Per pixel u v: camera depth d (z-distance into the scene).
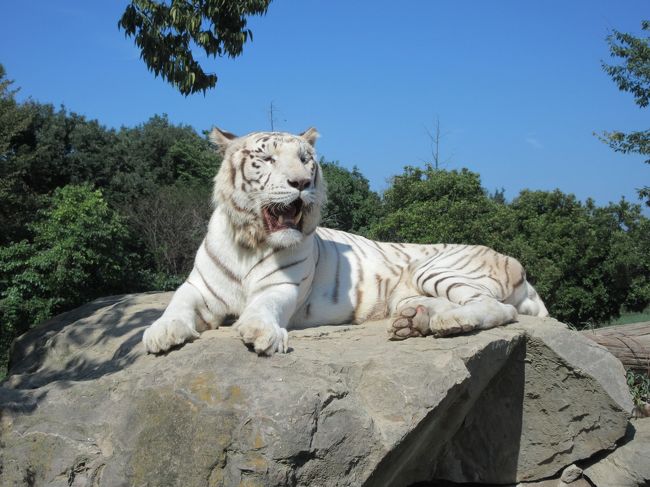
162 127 30.17
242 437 2.82
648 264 15.48
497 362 4.02
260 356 3.25
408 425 3.09
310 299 4.61
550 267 14.11
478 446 4.52
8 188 15.09
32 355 6.07
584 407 4.43
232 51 9.05
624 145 14.70
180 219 20.27
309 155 4.21
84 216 12.13
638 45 14.64
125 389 3.28
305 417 2.84
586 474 4.58
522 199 16.81
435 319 3.91
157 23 8.81
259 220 4.04
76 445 3.13
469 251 4.93
